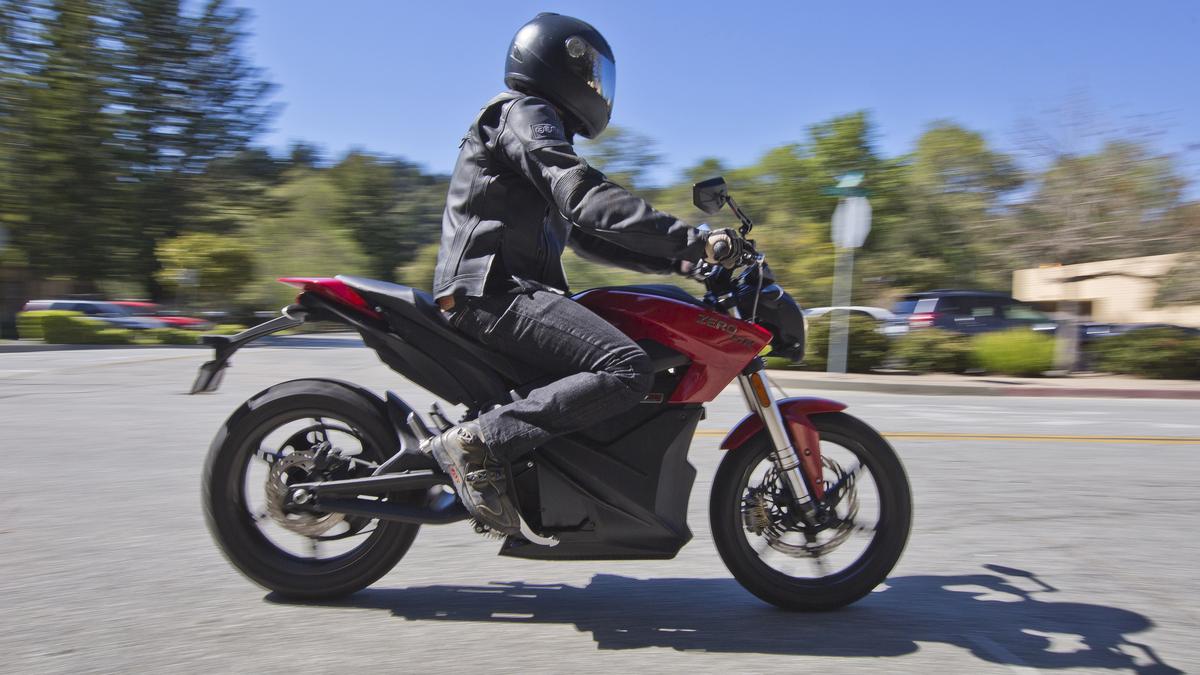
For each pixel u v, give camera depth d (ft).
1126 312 91.97
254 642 10.11
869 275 109.60
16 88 118.73
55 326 86.33
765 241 95.81
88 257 124.98
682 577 12.82
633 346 10.43
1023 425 29.58
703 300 11.38
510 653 9.93
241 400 31.40
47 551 13.47
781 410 11.43
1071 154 63.72
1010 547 14.57
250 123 135.85
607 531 10.96
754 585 11.39
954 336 52.03
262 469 17.44
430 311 10.95
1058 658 10.02
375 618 10.95
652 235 10.03
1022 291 101.45
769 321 11.28
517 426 10.35
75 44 121.19
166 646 9.96
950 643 10.41
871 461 11.46
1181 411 35.50
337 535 11.55
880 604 11.78
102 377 39.65
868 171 115.03
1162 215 62.75
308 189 160.25
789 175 119.44
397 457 10.85
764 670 9.57
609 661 9.76
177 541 14.02
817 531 11.41
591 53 11.09
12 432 24.08
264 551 11.38
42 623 10.61
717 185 10.60
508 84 11.29
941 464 21.62
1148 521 16.30
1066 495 18.37
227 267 110.83
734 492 11.39
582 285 59.47
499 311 10.58
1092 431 28.09
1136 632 10.84
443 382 11.13
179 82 129.49
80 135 120.98
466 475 10.41
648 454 11.01
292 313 11.08
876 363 52.24
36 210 120.98
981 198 91.09
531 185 10.89
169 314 107.96
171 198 131.64
